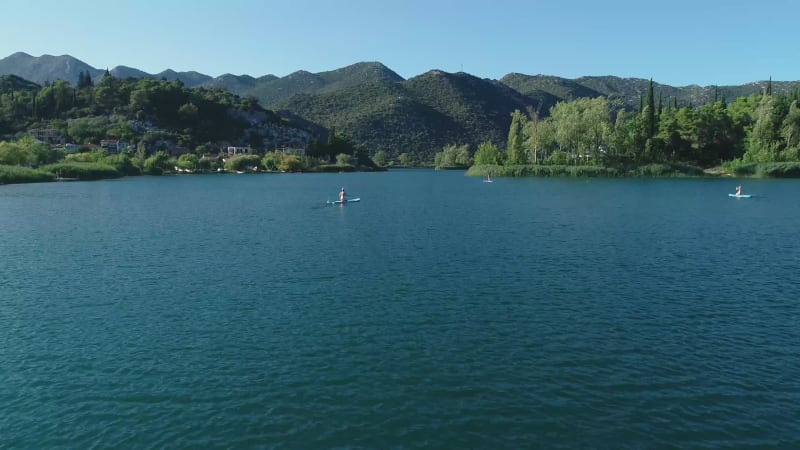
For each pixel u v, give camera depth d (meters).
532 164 181.62
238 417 18.84
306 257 45.41
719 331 26.89
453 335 26.42
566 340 25.73
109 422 18.64
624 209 80.31
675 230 59.28
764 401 19.73
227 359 23.66
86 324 28.36
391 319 28.83
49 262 43.78
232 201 102.38
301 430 18.00
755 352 24.22
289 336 26.39
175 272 40.09
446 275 38.56
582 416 18.77
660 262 42.66
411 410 19.27
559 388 20.84
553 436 17.59
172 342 25.73
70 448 17.17
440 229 61.44
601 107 166.00
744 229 59.72
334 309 30.61
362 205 92.81
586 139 166.00
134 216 76.31
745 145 167.38
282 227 64.31
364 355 24.02
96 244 52.44
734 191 111.75
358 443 17.25
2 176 153.62
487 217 72.50
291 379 21.67
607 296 33.06
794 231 58.16
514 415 18.88
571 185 135.00
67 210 84.19
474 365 22.92
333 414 19.00
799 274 38.50
